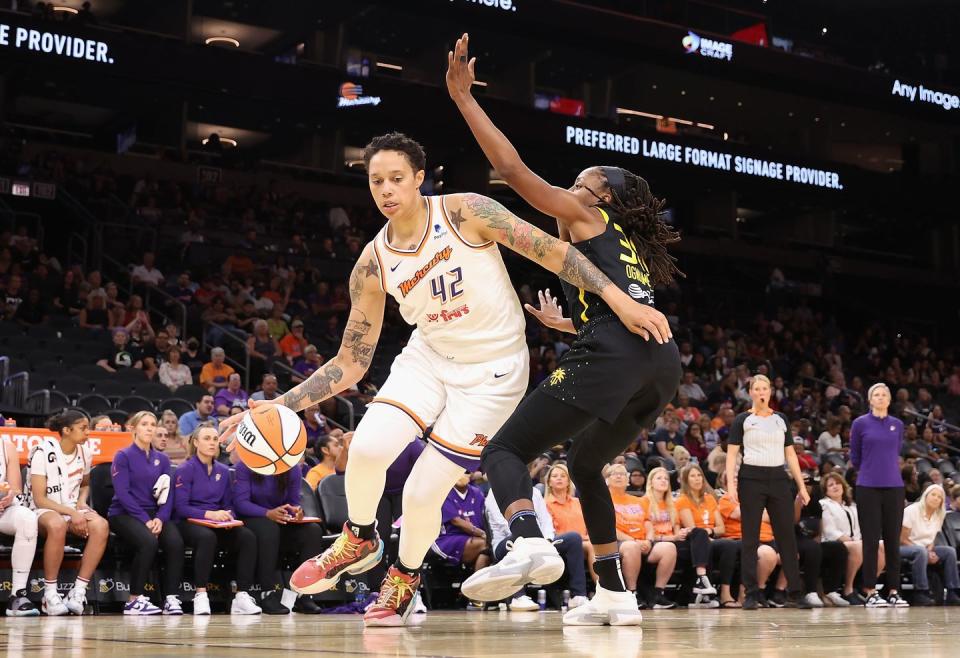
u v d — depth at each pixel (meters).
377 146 2.88
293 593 6.42
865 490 7.55
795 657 1.87
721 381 15.35
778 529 7.01
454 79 3.01
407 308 3.00
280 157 22.56
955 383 19.88
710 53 21.20
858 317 22.92
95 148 20.19
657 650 2.07
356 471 2.99
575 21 19.75
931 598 8.87
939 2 23.64
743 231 27.22
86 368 10.32
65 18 15.77
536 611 6.74
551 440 3.04
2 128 18.11
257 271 15.69
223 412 8.98
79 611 5.69
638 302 3.10
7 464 5.71
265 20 21.70
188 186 18.91
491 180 22.17
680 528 7.94
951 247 26.58
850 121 25.50
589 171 3.27
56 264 13.20
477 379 2.96
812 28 25.02
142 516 6.03
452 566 7.10
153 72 16.53
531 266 19.55
